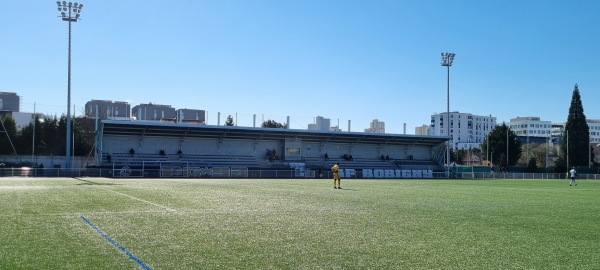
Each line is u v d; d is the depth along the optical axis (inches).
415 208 780.6
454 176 2977.4
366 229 521.3
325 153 3075.8
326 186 1552.7
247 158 2893.7
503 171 3572.8
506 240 459.2
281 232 492.1
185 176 2325.3
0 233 469.7
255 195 1049.5
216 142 2847.0
